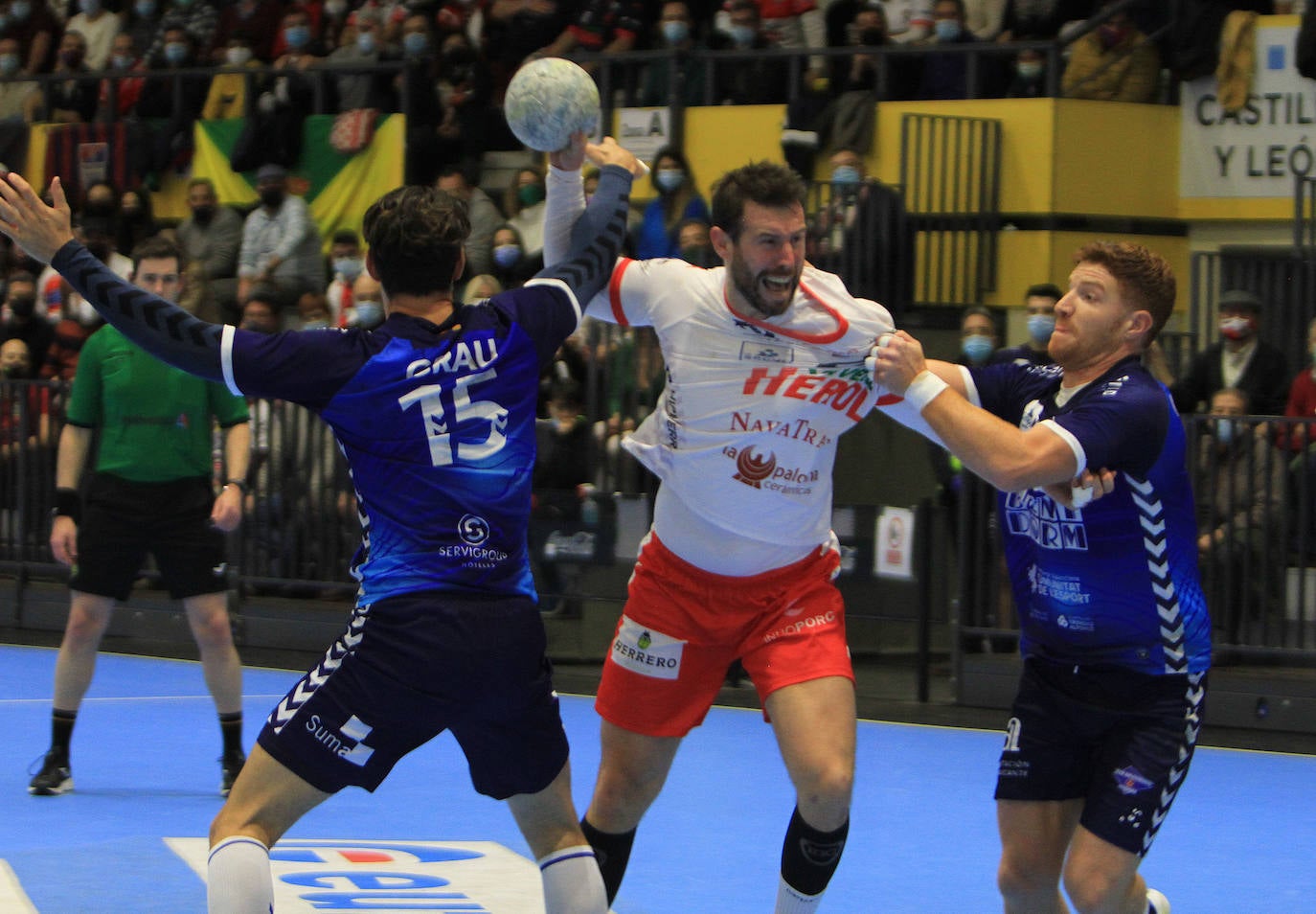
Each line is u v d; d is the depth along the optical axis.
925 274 27.97
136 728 19.12
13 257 33.72
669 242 27.11
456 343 8.62
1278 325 24.81
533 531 23.89
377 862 13.14
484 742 8.68
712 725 20.11
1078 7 29.12
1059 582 9.28
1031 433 8.77
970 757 18.28
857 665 24.62
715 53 30.34
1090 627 9.18
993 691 21.17
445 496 8.47
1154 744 9.05
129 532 15.17
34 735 18.70
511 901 11.98
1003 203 28.38
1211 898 12.84
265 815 8.37
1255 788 16.98
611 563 23.38
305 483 25.09
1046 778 9.39
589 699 21.48
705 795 16.19
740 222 9.43
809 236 26.91
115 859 13.22
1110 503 9.05
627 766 10.33
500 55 34.19
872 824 15.07
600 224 9.61
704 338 9.94
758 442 9.84
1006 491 8.94
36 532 26.91
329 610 24.92
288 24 36.19
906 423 10.10
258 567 25.58
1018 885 9.45
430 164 32.72
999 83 29.12
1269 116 27.81
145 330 8.48
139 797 15.53
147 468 15.15
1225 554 20.11
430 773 17.00
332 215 33.22
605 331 23.47
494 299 9.02
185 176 35.81
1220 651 20.22
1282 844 14.60
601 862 10.44
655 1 32.38
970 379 10.02
